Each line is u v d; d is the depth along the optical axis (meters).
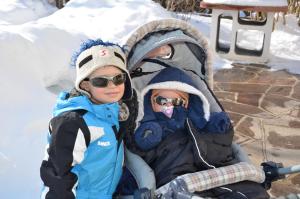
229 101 4.54
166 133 2.13
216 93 4.78
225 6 5.87
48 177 1.69
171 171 1.95
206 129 2.17
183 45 2.35
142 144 2.03
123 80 1.85
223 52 6.24
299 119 4.07
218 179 1.84
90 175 1.79
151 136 2.03
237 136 3.68
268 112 4.24
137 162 1.95
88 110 1.76
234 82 5.19
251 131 3.78
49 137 1.78
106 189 1.86
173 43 2.32
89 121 1.74
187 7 8.09
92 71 1.77
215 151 2.05
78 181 1.75
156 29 2.26
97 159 1.80
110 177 1.87
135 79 2.34
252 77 5.39
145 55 2.17
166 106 2.18
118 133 1.90
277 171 2.04
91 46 1.85
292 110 4.30
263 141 3.59
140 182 1.86
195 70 2.46
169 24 2.27
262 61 6.02
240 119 4.05
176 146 2.04
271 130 3.81
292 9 8.07
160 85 2.17
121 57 1.87
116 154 1.86
